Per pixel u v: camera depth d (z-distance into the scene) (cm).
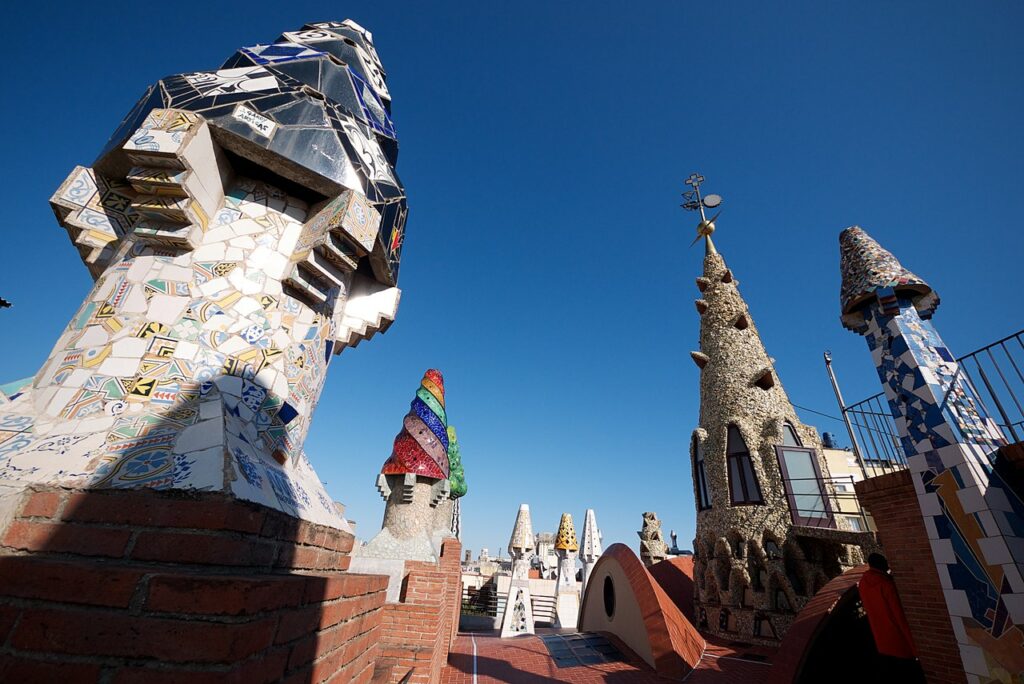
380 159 407
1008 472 523
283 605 192
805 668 881
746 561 1318
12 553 187
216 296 299
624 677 1096
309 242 335
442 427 924
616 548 1499
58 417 239
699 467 1634
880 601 675
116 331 272
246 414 272
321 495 341
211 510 191
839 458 1973
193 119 290
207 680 151
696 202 2192
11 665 156
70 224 336
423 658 603
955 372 580
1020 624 450
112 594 163
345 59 459
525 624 1994
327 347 381
